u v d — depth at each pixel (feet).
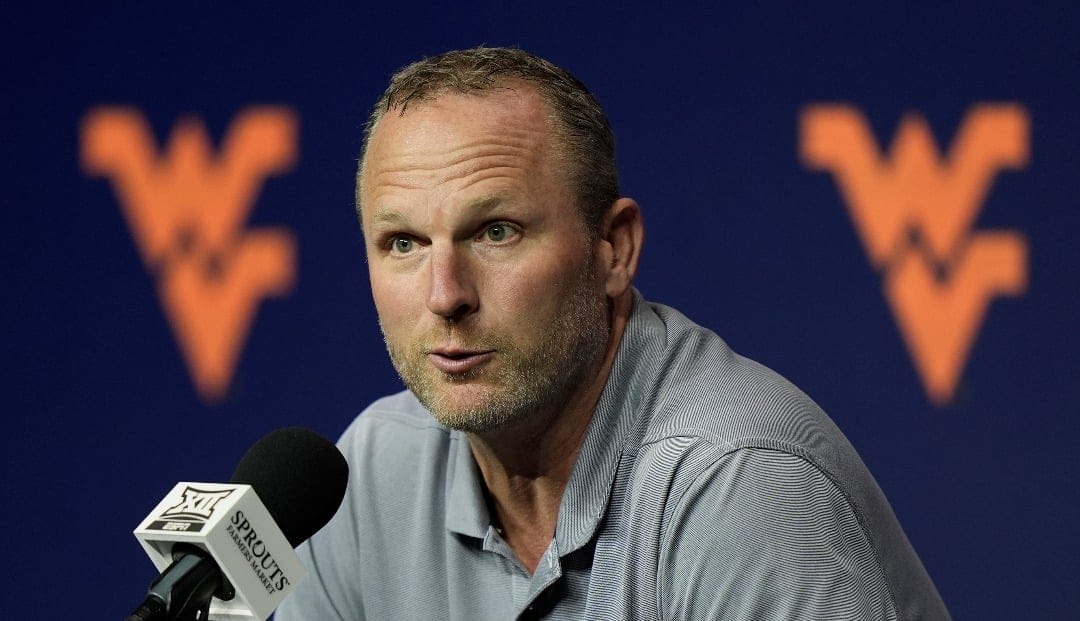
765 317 31.27
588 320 14.70
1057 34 30.55
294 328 33.27
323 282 33.17
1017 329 30.71
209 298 33.63
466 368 14.01
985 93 30.73
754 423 13.96
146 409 33.86
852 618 12.96
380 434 17.19
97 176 34.12
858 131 31.07
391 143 14.16
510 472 15.55
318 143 33.12
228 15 33.42
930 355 30.89
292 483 13.15
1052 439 30.58
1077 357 30.53
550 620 15.34
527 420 14.87
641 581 14.03
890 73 31.01
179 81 33.68
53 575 34.19
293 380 33.24
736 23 31.40
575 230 14.42
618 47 31.73
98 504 34.04
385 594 16.78
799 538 13.14
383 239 14.26
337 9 32.96
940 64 30.89
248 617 11.82
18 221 34.35
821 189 31.14
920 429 30.89
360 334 32.96
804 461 13.65
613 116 31.73
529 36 32.07
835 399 31.12
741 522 13.24
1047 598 30.60
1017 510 30.68
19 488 34.27
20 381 34.32
